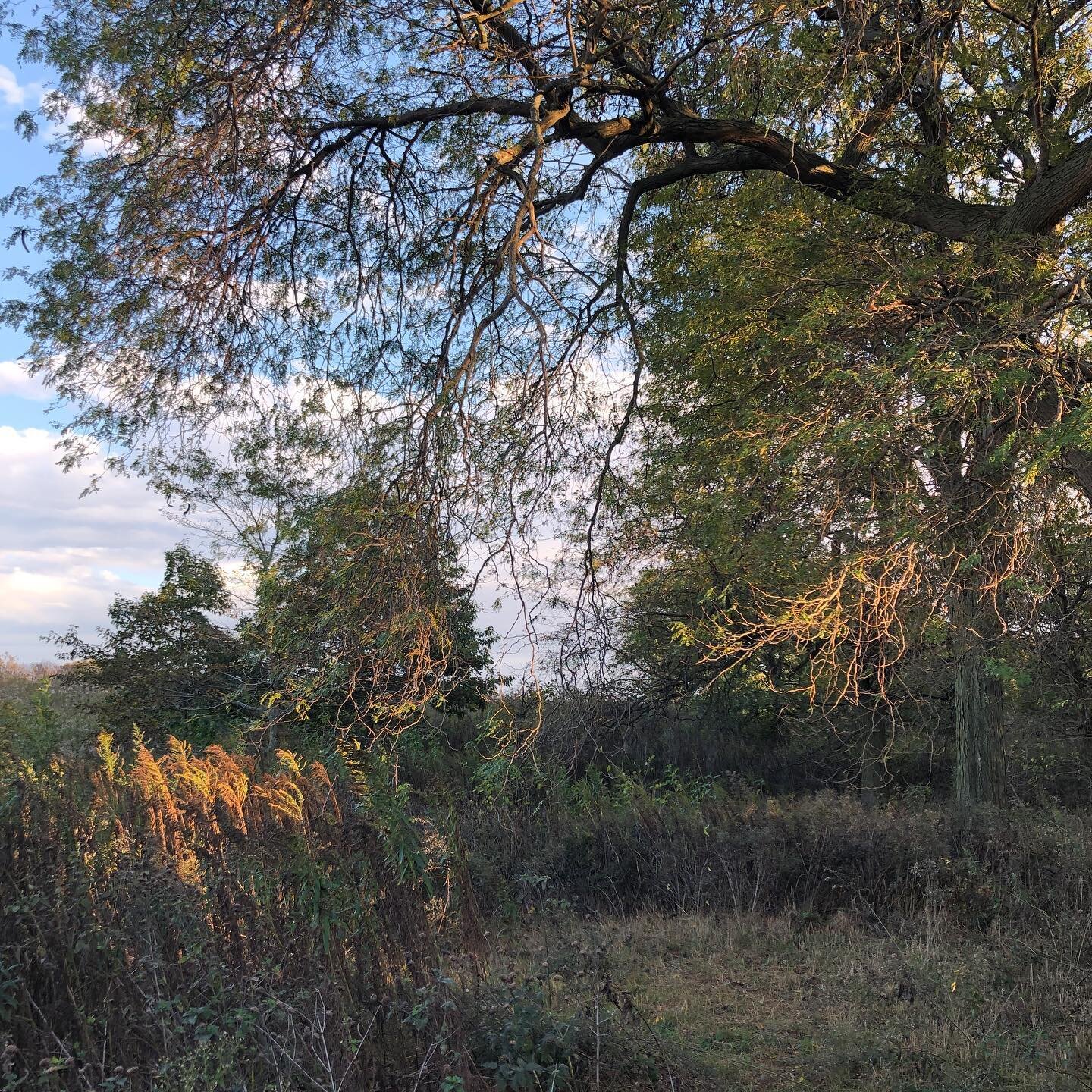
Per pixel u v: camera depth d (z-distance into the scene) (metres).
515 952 7.63
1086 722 13.06
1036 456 5.70
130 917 4.18
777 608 6.64
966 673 11.14
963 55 9.01
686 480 8.08
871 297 6.84
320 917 4.52
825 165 8.66
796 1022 6.59
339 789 5.41
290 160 7.73
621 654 6.51
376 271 8.23
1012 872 8.55
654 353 9.75
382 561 5.61
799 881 9.64
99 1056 3.68
